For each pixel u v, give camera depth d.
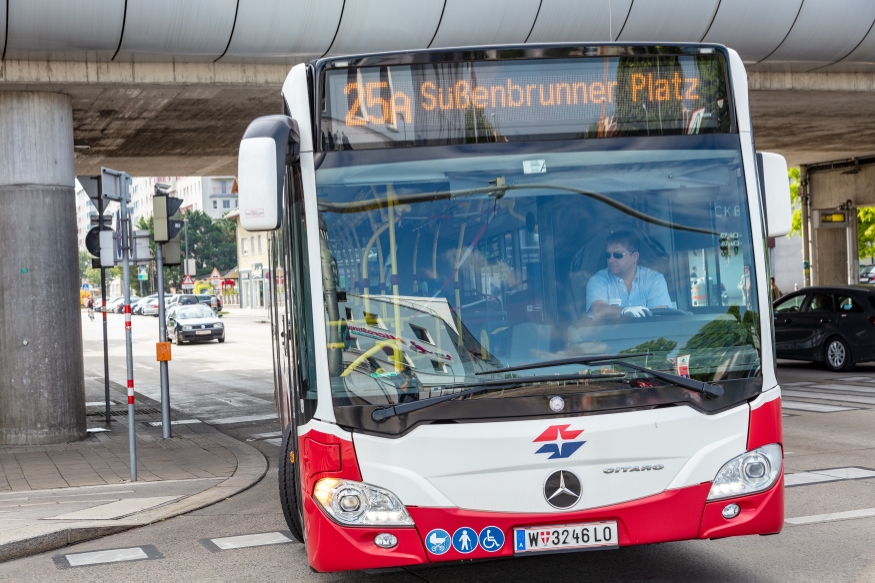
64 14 12.36
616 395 4.77
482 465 4.66
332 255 4.89
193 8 12.84
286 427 6.84
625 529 4.72
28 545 7.29
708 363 4.93
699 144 5.20
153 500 9.12
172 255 14.38
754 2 15.05
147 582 6.27
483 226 4.96
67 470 11.35
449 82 5.07
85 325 64.56
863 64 17.47
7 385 13.58
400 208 4.96
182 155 23.34
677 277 5.02
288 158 4.99
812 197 35.06
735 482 4.86
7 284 13.60
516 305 4.89
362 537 4.69
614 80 5.18
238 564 6.60
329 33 13.58
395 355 4.79
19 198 13.66
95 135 19.50
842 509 7.32
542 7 13.98
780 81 18.02
